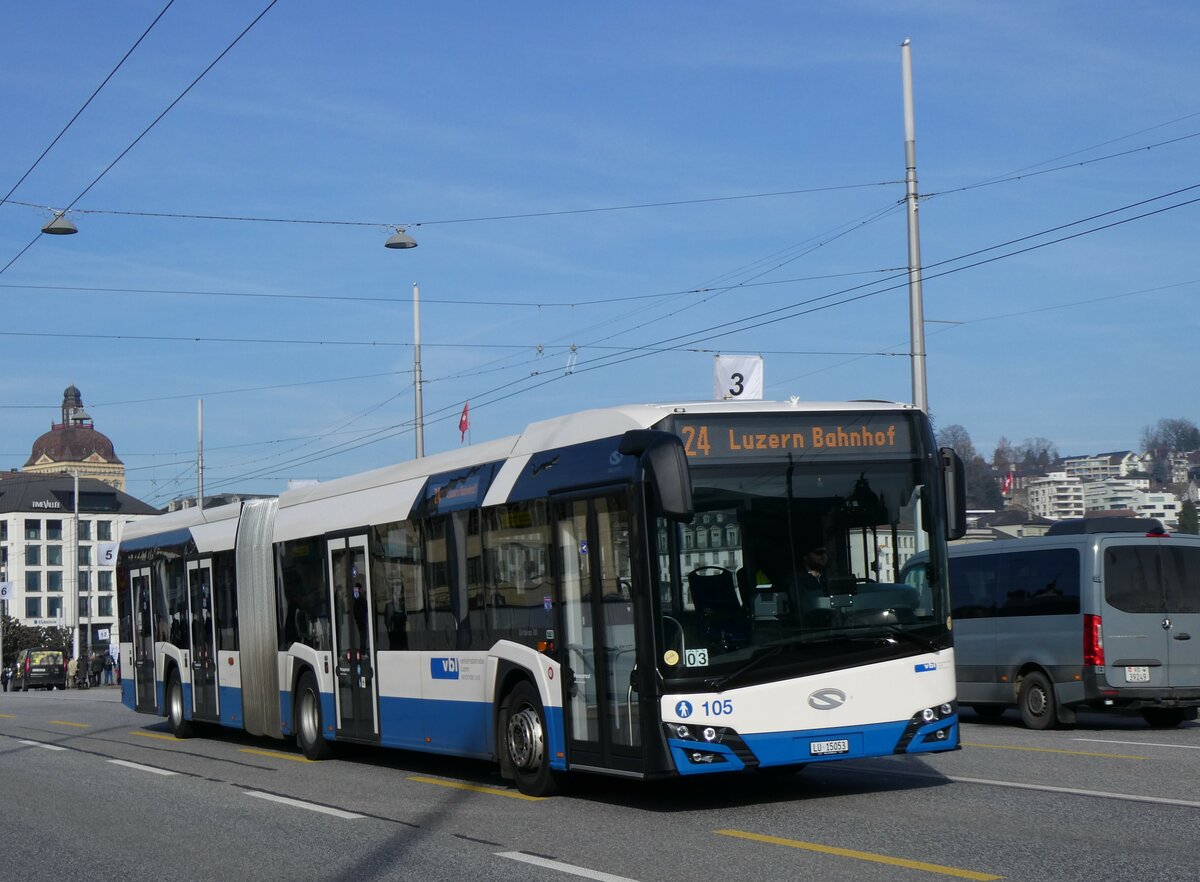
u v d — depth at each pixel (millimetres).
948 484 11180
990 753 14484
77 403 154750
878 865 8375
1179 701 17891
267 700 18516
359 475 16375
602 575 11078
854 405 11180
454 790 13188
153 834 11258
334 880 8836
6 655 87812
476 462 13594
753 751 10352
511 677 12742
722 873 8344
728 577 10531
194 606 21156
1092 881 7695
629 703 10672
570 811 11312
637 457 10664
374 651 15492
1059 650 18141
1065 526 18641
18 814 12891
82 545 129625
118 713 30328
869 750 10609
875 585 10852
